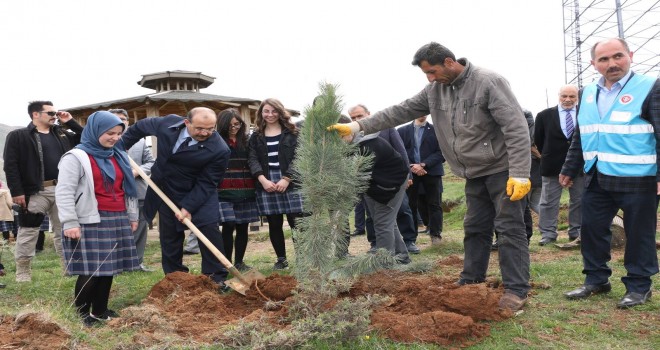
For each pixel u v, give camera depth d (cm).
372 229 660
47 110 570
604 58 387
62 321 356
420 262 538
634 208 386
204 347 312
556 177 681
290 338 299
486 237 430
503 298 382
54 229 600
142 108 1206
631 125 382
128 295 488
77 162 379
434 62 377
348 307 325
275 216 591
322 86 364
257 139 581
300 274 360
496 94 369
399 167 504
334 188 354
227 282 449
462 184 1444
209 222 485
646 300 391
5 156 551
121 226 404
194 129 462
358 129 411
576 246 635
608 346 316
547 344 319
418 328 328
